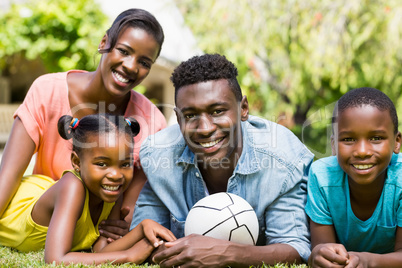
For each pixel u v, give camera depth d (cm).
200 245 231
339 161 253
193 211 259
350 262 224
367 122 240
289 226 267
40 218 285
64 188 271
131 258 253
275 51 823
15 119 329
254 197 273
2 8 906
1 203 302
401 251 246
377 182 253
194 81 251
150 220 268
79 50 862
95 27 858
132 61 320
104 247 277
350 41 778
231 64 262
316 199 268
